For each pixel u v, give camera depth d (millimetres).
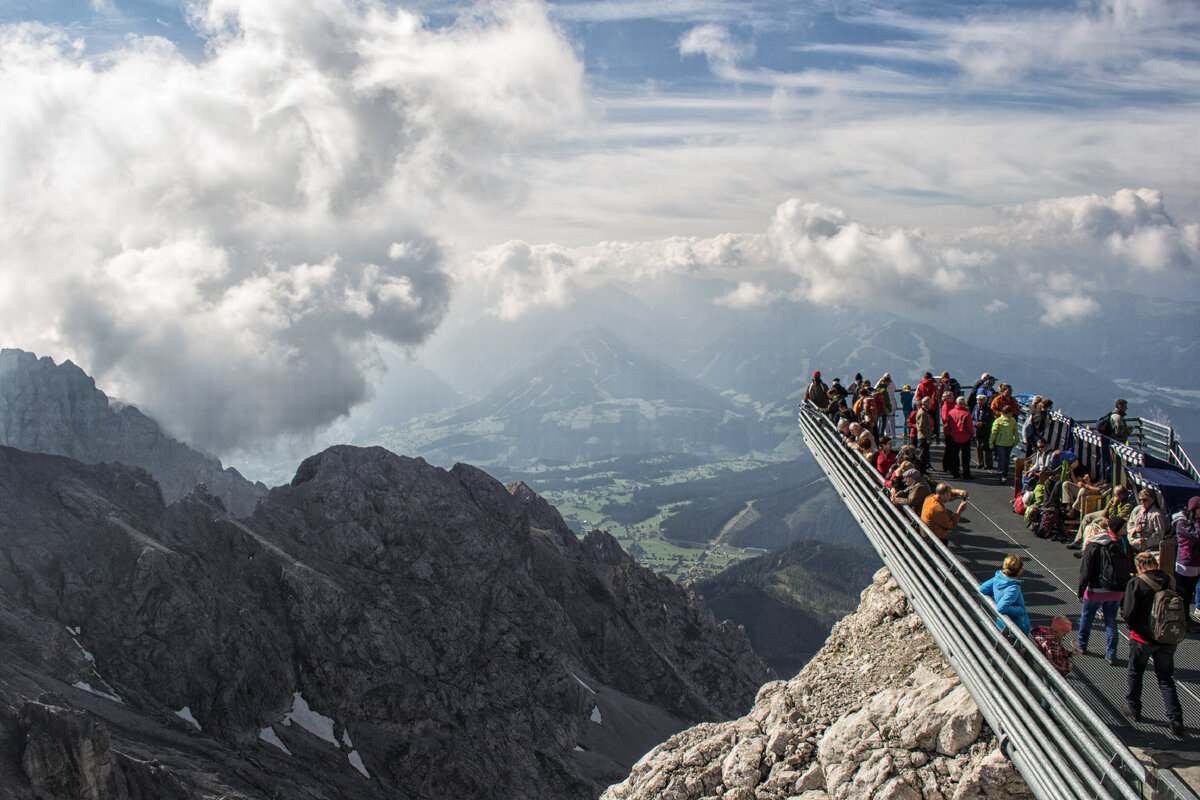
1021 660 15273
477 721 94438
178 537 96812
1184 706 15766
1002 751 17172
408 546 112250
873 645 24734
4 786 51969
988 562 23734
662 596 157500
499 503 137750
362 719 87688
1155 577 15070
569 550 160500
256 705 82875
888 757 19703
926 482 23875
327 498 112312
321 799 73688
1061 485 25609
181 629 83938
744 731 25172
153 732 73438
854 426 33156
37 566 85750
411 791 83250
